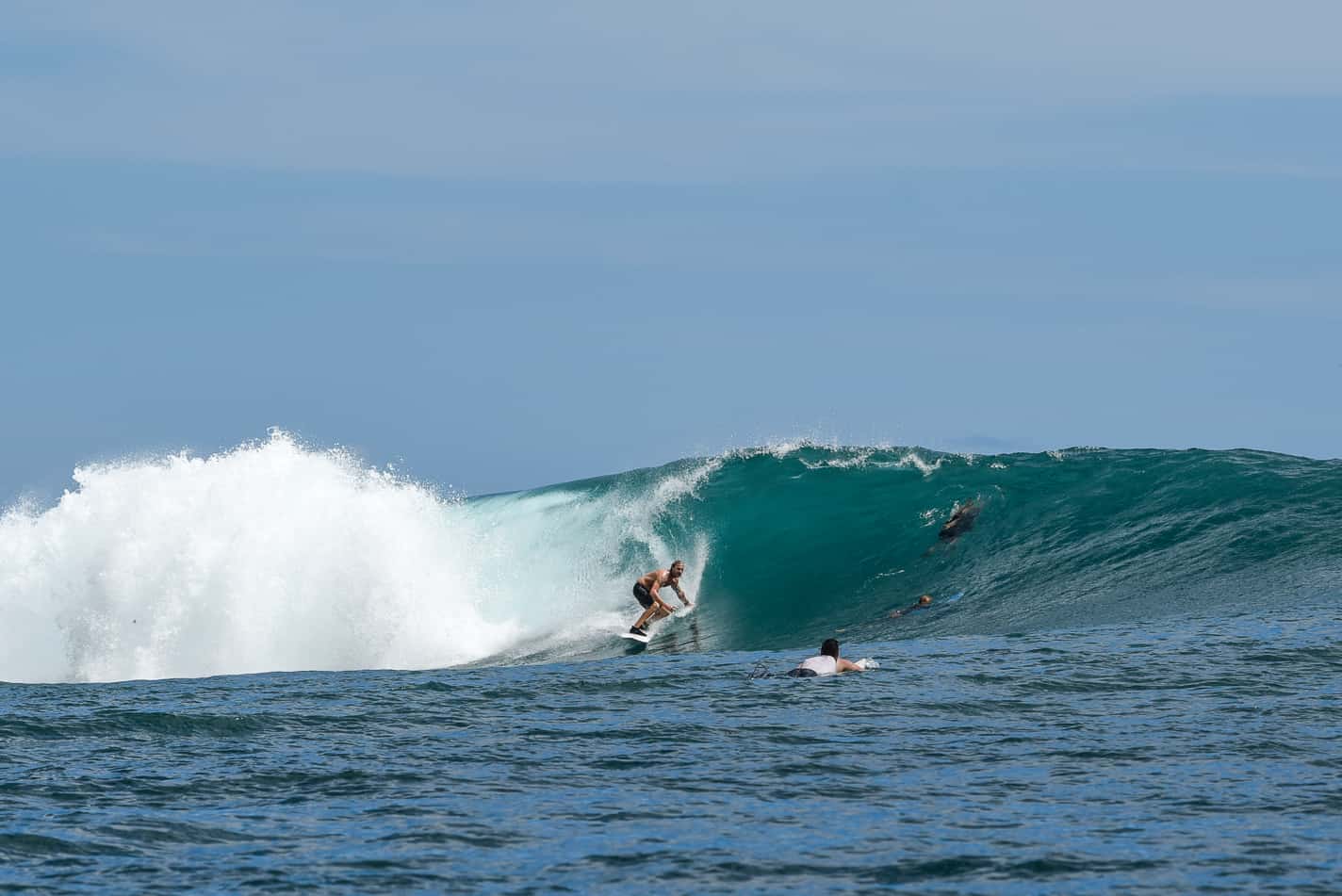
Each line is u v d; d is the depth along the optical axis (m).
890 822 31.48
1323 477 87.81
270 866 28.52
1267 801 32.47
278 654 86.12
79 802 34.59
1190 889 25.88
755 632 79.56
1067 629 65.25
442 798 34.75
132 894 26.59
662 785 35.94
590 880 27.31
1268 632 58.34
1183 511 86.69
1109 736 40.56
